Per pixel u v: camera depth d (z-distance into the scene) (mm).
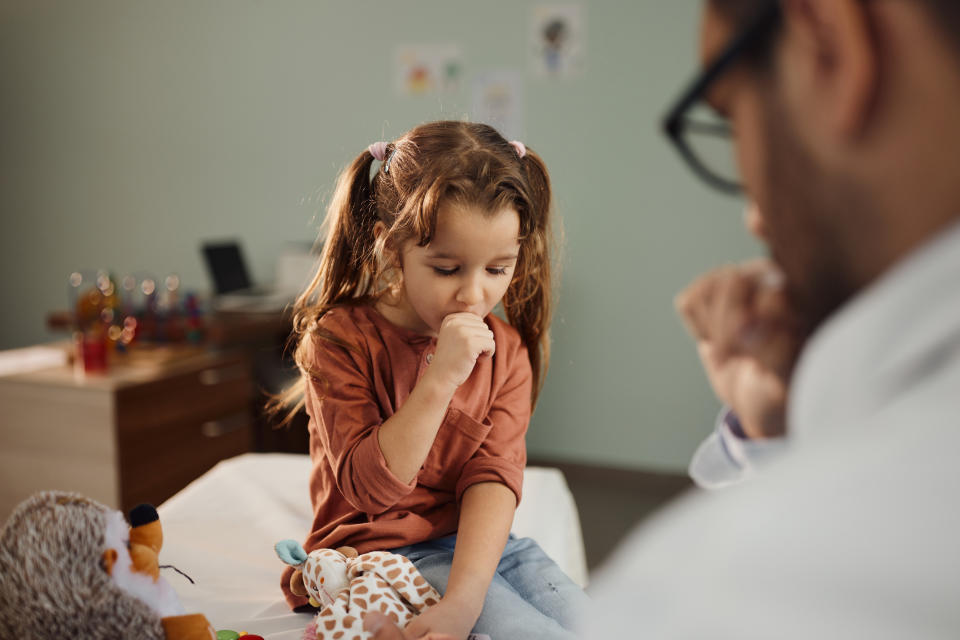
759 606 174
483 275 890
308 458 1673
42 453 2107
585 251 2920
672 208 2797
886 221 197
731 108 222
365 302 1065
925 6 182
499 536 914
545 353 1172
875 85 190
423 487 1014
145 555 767
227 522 1338
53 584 687
